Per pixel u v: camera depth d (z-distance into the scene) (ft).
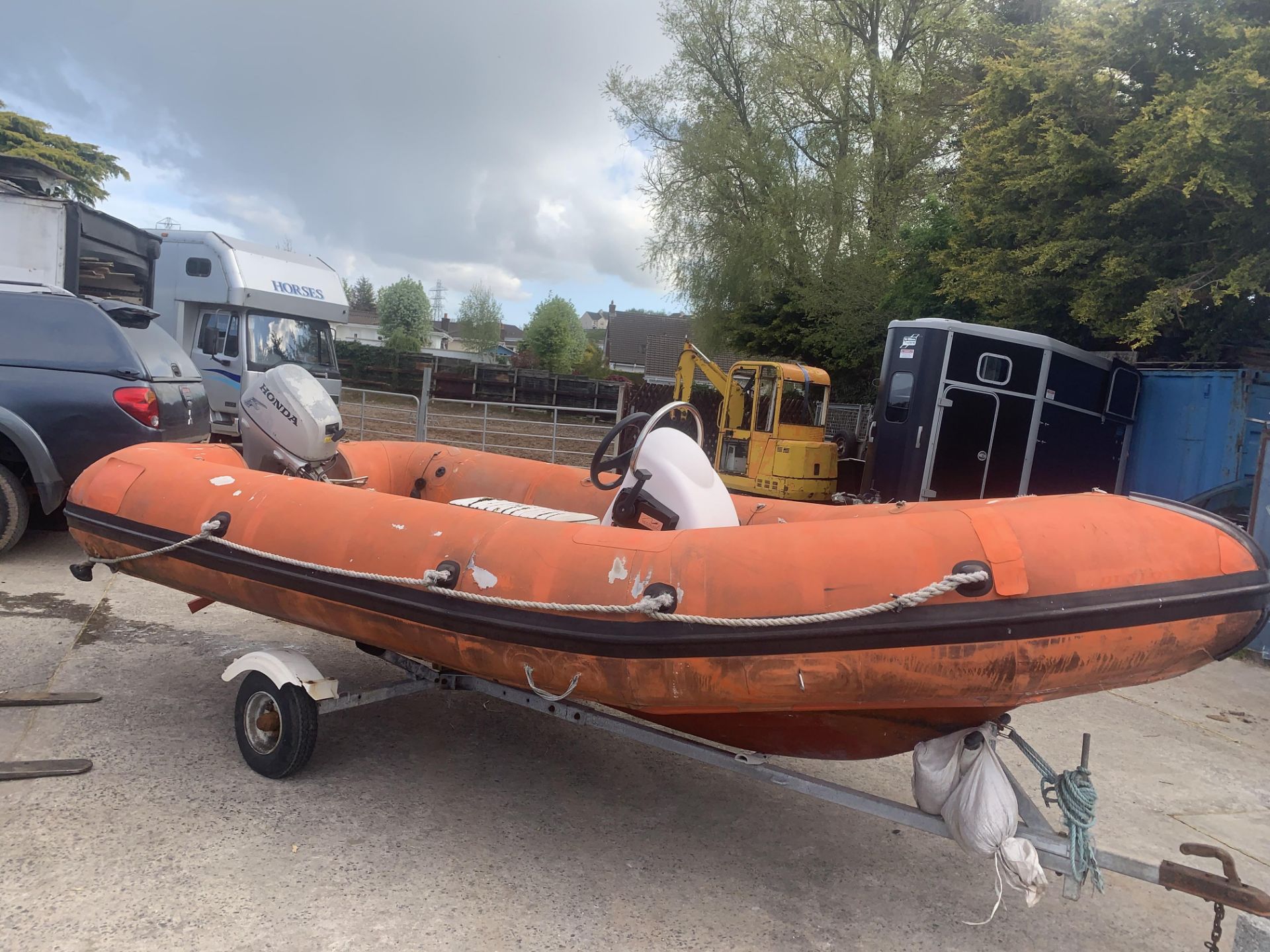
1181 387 30.14
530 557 10.02
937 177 54.90
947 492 29.30
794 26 60.85
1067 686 8.33
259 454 14.99
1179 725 17.15
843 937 9.32
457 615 10.07
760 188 60.54
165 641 16.52
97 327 20.39
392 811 11.12
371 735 13.43
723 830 11.51
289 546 11.41
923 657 8.31
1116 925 10.01
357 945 8.33
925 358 28.99
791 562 8.93
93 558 13.58
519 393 89.40
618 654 9.28
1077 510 8.86
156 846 9.72
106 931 8.17
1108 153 29.27
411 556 10.63
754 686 8.89
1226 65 25.67
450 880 9.65
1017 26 45.24
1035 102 31.83
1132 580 8.29
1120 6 29.78
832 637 8.50
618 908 9.46
